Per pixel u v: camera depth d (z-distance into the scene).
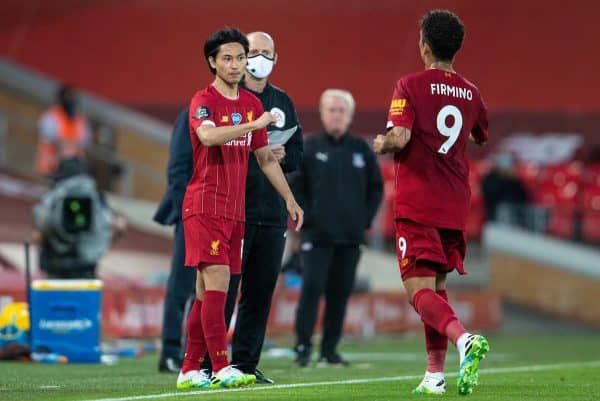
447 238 22.55
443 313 21.56
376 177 37.69
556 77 97.94
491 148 91.75
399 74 97.81
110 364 37.12
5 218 63.81
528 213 76.81
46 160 70.12
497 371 32.72
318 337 55.50
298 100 95.69
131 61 92.12
